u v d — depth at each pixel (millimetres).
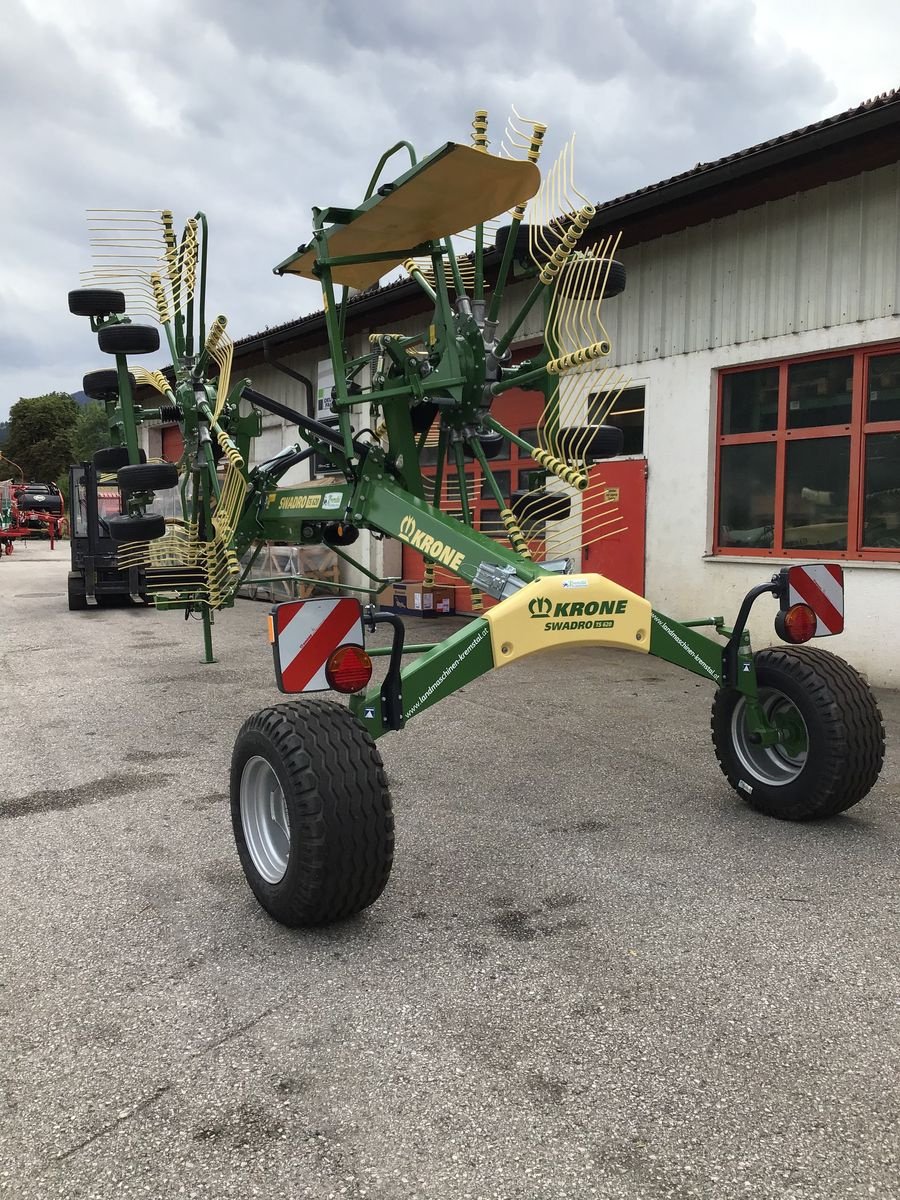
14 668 8688
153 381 6074
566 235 3898
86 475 13305
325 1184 1952
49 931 3189
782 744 4230
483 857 3803
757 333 8008
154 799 4688
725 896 3381
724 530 8555
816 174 7238
